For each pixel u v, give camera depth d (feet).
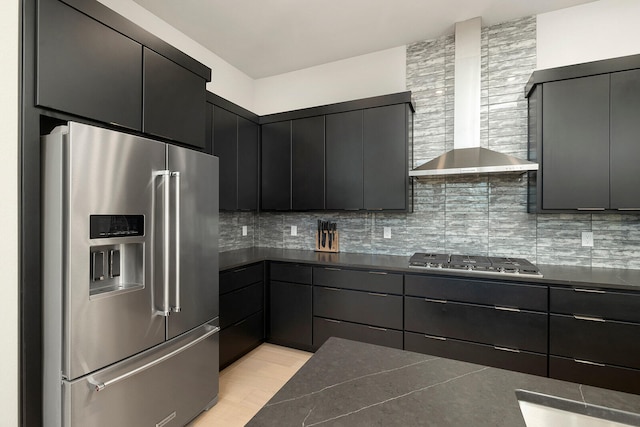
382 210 9.18
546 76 7.26
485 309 7.23
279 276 9.72
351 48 10.10
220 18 8.46
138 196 4.99
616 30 7.70
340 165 9.72
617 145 6.75
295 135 10.44
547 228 8.34
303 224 11.66
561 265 8.18
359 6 7.98
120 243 4.72
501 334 7.09
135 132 5.50
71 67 4.47
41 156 4.25
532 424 2.57
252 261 9.23
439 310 7.66
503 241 8.78
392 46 9.99
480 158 8.10
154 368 5.29
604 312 6.28
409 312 7.98
